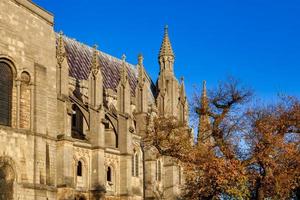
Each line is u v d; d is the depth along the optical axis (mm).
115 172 91500
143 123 101812
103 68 112000
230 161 59969
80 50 107875
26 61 60344
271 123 63219
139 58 106812
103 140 86750
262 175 60500
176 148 69062
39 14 63156
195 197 64688
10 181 56500
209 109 65750
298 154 61406
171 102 122062
